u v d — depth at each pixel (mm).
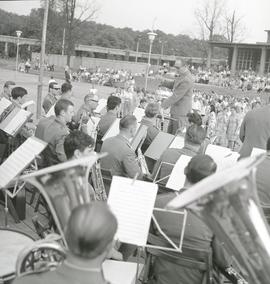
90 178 5656
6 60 50969
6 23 55906
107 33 67250
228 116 16641
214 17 49375
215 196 2291
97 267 1856
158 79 38656
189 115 7836
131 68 50562
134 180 3330
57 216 2604
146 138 7738
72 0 49750
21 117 6754
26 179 2547
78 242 1788
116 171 5305
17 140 7488
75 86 36875
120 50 62500
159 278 3582
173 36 61469
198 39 53562
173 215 3512
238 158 5566
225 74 43656
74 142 4246
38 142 4391
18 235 3730
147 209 3268
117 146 5289
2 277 2992
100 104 11312
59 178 2527
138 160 6422
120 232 3234
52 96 10453
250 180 2305
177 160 4797
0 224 5805
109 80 40250
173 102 10180
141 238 3219
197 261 3404
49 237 2621
